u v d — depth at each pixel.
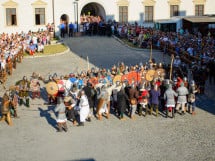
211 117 22.39
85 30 52.50
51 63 36.88
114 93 22.95
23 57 39.38
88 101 22.27
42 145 18.48
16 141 19.02
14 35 45.69
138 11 56.78
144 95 22.44
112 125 21.11
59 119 19.89
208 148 18.03
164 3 57.41
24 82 24.59
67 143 18.69
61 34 51.12
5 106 21.03
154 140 18.98
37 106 24.53
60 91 24.47
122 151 17.72
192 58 33.72
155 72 26.03
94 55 40.44
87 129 20.50
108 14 55.81
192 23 49.56
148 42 43.53
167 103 21.91
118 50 43.00
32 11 52.38
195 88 23.47
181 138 19.23
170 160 16.80
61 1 53.34
